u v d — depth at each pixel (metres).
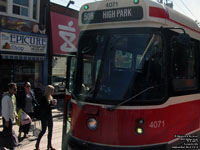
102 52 4.08
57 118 10.52
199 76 5.04
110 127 3.79
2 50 12.12
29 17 13.50
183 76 4.40
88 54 4.25
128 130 3.71
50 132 6.13
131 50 3.87
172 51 4.05
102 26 4.16
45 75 14.61
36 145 6.02
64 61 15.98
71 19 15.83
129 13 3.89
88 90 4.13
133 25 3.91
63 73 15.98
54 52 14.66
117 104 3.76
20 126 7.22
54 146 6.48
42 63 14.50
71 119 4.35
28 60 13.77
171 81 4.00
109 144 3.78
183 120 4.35
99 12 4.18
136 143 3.70
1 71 12.52
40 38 13.96
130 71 3.85
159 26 3.89
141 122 3.69
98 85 4.01
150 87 3.76
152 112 3.74
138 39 3.86
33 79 14.09
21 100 7.15
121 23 3.98
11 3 12.50
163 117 3.83
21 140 7.03
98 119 3.88
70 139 4.27
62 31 15.20
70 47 15.67
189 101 4.55
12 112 5.48
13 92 5.63
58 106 13.13
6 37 12.24
